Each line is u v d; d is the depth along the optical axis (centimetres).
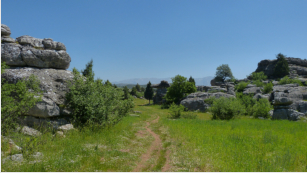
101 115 1435
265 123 2200
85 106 1381
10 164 693
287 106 2908
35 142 861
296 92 3975
